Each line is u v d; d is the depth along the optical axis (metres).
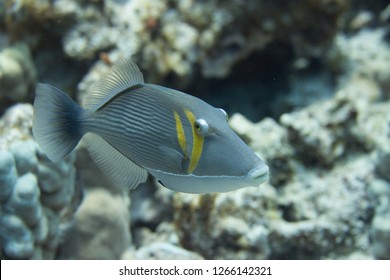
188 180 0.62
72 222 0.87
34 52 1.06
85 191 0.88
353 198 0.95
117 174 0.65
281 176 0.97
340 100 1.04
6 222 0.76
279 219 0.92
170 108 0.62
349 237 0.94
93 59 1.04
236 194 0.89
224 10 1.09
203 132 0.61
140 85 0.63
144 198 1.03
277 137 0.98
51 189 0.80
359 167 0.99
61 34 1.05
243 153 0.61
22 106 0.88
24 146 0.78
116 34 1.04
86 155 0.87
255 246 0.88
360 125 1.06
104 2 1.06
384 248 0.89
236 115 1.01
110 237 0.88
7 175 0.75
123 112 0.64
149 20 1.06
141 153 0.64
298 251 0.93
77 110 0.65
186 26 1.09
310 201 0.96
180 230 0.93
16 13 1.01
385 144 0.94
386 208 0.91
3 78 0.92
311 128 0.99
